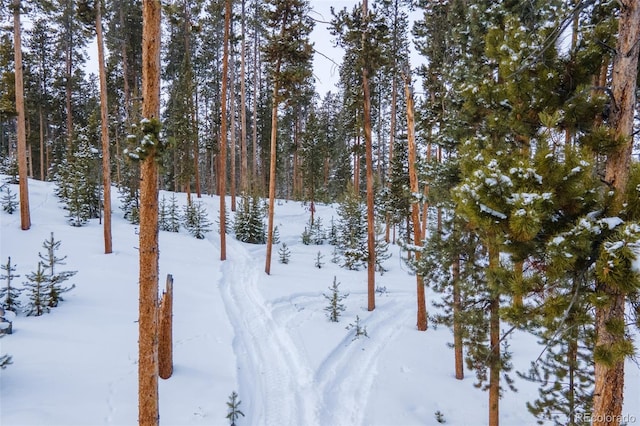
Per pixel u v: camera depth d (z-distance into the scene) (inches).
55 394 287.3
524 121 223.5
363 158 1649.9
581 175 157.8
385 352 473.1
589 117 187.0
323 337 479.2
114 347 371.6
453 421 354.9
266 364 405.1
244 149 1286.9
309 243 1064.8
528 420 365.4
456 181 382.9
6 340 351.3
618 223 145.7
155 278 236.5
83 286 515.8
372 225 605.0
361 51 560.4
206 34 1333.7
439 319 413.7
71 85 1405.0
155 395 238.1
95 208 949.2
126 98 1246.3
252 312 541.3
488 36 269.3
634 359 156.2
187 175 1123.3
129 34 1262.3
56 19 1249.4
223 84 774.5
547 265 167.6
